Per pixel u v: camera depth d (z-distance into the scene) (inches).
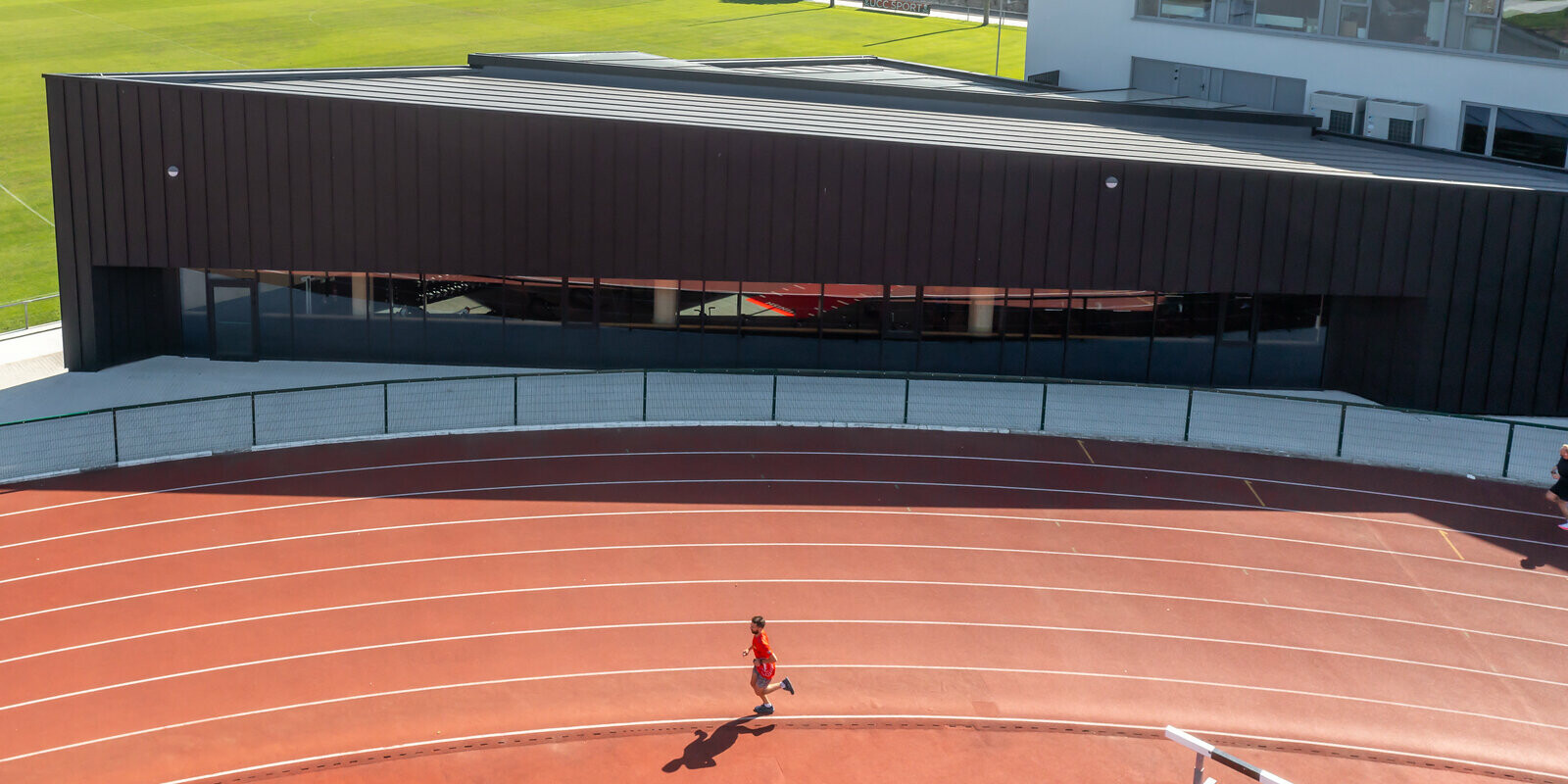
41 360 1435.8
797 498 1130.0
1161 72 1947.6
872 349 1464.1
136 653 870.4
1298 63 1764.3
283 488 1119.0
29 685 832.9
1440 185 1338.6
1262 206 1353.3
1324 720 849.5
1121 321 1449.3
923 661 895.1
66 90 1325.0
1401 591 1012.5
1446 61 1612.9
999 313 1451.8
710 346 1461.6
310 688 839.7
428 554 1010.7
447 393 1348.4
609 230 1365.7
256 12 4210.1
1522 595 1013.2
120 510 1071.6
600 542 1038.4
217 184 1348.4
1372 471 1231.5
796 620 936.9
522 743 796.0
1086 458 1238.9
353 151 1343.5
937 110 1627.7
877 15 4483.3
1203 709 856.9
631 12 4387.3
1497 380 1382.9
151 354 1446.9
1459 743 833.5
